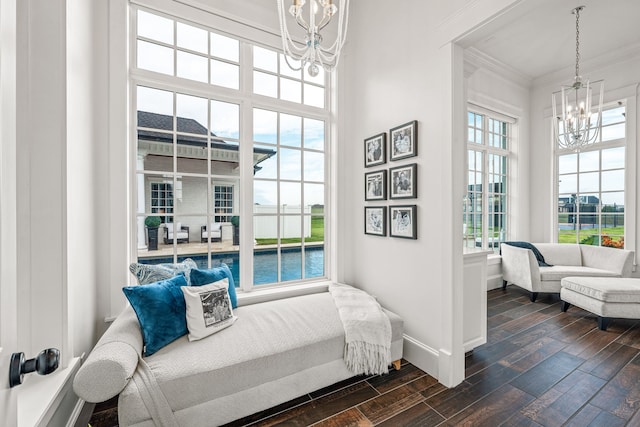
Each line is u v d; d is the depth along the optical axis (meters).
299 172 2.85
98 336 1.92
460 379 1.94
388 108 2.46
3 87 0.58
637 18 3.00
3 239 0.57
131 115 2.13
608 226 3.88
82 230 1.64
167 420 1.34
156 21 2.22
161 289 1.71
